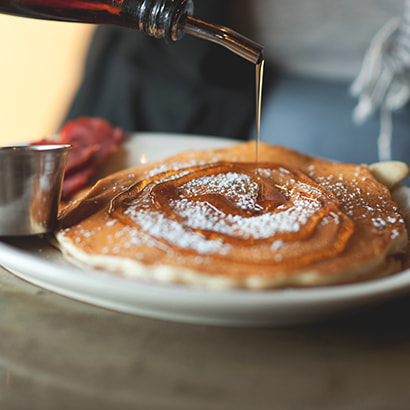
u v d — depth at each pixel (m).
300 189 0.58
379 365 0.48
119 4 0.55
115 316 0.51
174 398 0.45
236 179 0.58
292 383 0.46
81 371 0.47
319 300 0.47
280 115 1.13
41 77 1.76
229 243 0.51
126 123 1.18
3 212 0.53
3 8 0.58
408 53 0.99
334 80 1.19
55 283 0.50
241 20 1.24
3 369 0.47
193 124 1.17
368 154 1.01
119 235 0.52
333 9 1.16
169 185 0.56
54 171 0.54
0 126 1.68
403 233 0.53
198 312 0.48
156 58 1.20
